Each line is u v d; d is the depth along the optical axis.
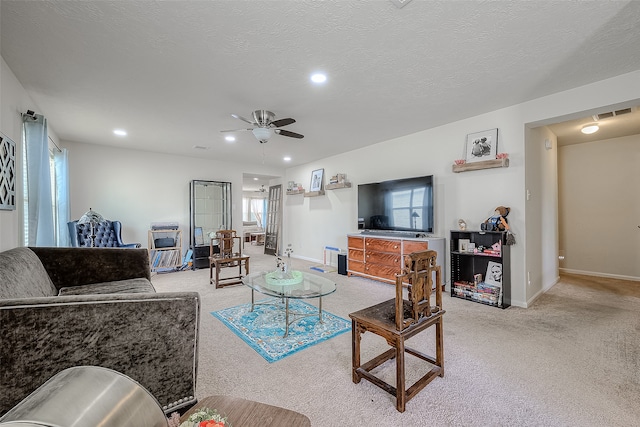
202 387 1.77
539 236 3.63
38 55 2.13
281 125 3.23
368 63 2.28
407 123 3.80
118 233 4.66
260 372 1.93
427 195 3.93
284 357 2.13
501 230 3.22
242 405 0.99
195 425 0.76
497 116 3.34
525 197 3.19
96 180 4.99
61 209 3.93
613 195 4.60
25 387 1.08
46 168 2.71
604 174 4.68
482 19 1.77
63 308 1.11
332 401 1.63
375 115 3.48
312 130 4.09
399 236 4.17
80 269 2.47
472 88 2.76
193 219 5.88
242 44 2.02
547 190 3.93
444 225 3.90
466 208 3.66
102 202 5.05
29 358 1.08
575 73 2.47
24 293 1.62
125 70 2.37
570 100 2.79
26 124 2.56
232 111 3.29
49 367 1.10
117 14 1.70
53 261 2.36
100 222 4.35
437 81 2.60
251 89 2.74
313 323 2.76
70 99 2.93
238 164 6.68
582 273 4.87
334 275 4.95
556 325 2.66
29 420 0.58
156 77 2.49
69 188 4.51
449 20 1.77
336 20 1.77
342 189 5.64
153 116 3.46
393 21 1.78
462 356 2.10
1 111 2.13
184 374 1.33
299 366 2.00
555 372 1.89
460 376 1.85
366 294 3.74
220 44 2.02
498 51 2.12
